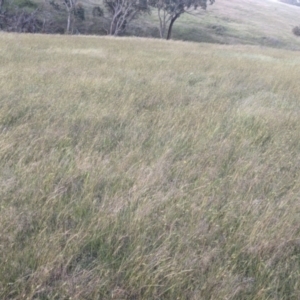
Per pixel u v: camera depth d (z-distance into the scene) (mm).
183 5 53031
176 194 4812
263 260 3803
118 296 3297
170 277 3414
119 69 12578
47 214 4215
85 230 3990
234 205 4707
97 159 5660
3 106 7340
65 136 6227
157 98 9227
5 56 13305
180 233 4102
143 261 3596
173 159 5996
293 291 3547
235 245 3955
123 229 4055
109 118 7449
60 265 3541
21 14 45625
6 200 4395
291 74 14594
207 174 5492
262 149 6797
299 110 9469
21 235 3879
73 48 18047
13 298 3217
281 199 5047
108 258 3699
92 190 4770
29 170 5047
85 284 3371
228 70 14508
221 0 105875
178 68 13906
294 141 7215
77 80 10055
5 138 5984
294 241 4156
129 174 5262
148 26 60562
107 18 56469
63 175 5066
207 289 3381
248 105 9305
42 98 8211
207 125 7555
